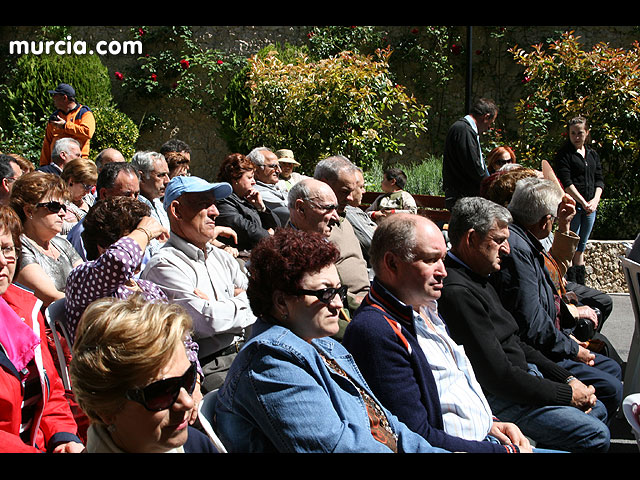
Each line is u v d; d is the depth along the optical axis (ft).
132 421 5.39
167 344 5.32
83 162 16.37
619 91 28.86
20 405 7.33
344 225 14.71
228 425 7.15
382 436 7.73
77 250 13.47
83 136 28.30
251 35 42.73
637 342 13.80
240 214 16.53
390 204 23.21
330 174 14.66
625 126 29.17
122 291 9.30
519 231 12.57
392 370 8.39
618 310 23.47
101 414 5.34
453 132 21.99
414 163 40.96
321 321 7.44
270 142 31.86
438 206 25.75
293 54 39.83
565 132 30.12
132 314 5.35
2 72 41.37
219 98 42.57
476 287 10.73
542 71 31.19
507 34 42.73
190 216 11.12
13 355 7.40
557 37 41.68
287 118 31.53
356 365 8.37
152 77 41.50
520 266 11.88
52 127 28.32
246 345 7.11
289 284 7.32
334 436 6.84
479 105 21.93
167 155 21.67
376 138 31.01
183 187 11.11
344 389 7.63
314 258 7.34
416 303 9.24
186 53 42.70
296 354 7.05
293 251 7.36
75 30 41.98
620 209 28.53
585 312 13.94
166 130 42.78
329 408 6.99
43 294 10.45
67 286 9.07
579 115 29.63
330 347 8.09
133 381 5.22
